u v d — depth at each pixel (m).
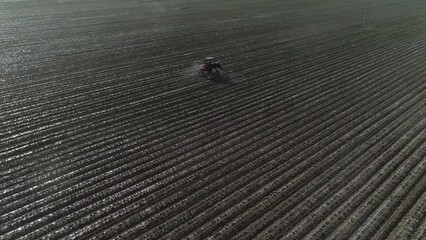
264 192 12.30
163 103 18.88
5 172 13.34
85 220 11.05
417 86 21.50
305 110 18.33
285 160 14.12
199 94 19.95
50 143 15.28
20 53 26.80
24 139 15.53
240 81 21.86
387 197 12.12
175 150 14.75
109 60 25.33
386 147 15.06
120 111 18.02
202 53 27.08
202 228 10.73
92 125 16.66
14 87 20.69
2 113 17.70
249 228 10.76
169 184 12.73
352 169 13.59
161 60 25.41
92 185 12.67
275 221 11.08
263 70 23.78
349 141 15.48
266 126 16.67
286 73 23.30
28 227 10.82
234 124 16.86
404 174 13.27
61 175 13.24
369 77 22.88
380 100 19.55
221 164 13.80
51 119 17.22
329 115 17.81
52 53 26.84
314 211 11.48
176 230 10.66
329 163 13.93
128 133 16.00
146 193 12.26
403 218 11.18
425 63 25.58
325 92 20.50
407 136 15.89
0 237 10.51
